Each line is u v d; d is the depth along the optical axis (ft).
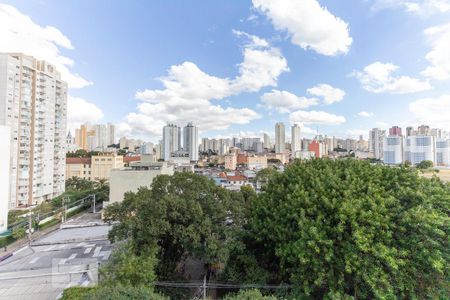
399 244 36.06
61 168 181.06
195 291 51.31
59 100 178.50
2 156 103.55
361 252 35.06
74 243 83.20
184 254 60.59
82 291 42.91
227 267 49.34
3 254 83.56
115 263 43.06
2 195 102.68
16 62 143.33
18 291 54.24
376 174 45.88
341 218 36.19
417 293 35.09
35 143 155.02
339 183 43.52
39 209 127.75
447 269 33.94
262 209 51.70
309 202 41.55
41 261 69.56
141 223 48.52
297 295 38.58
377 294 31.78
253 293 33.81
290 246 40.19
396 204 38.06
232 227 53.57
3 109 136.46
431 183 43.73
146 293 33.65
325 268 36.45
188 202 51.01
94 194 147.64
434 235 34.78
